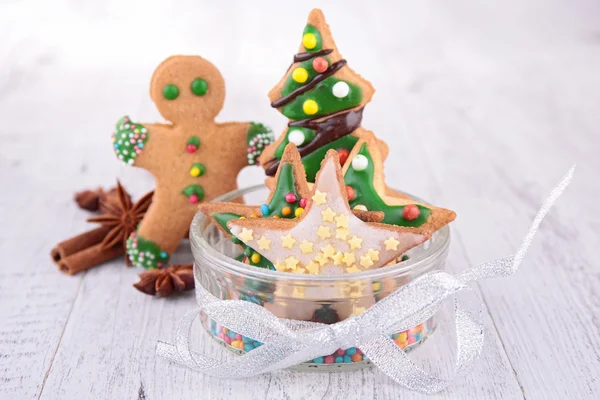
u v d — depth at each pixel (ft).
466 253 1.55
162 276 1.42
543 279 1.47
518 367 1.25
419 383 1.20
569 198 1.77
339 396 1.20
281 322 1.20
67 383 1.22
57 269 1.50
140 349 1.29
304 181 1.30
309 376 1.23
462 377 1.23
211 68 1.45
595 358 1.27
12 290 1.43
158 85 1.44
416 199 1.38
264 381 1.22
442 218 1.27
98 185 1.83
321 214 1.22
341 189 1.23
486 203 1.75
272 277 1.19
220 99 1.47
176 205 1.47
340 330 1.16
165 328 1.34
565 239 1.60
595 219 1.67
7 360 1.26
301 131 1.35
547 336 1.32
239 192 1.43
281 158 1.34
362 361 1.24
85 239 1.51
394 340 1.24
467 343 1.23
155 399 1.19
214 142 1.47
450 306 1.38
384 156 1.39
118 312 1.38
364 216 1.25
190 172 1.47
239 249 1.41
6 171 1.90
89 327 1.34
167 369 1.25
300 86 1.34
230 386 1.22
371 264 1.22
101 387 1.22
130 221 1.52
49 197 1.77
